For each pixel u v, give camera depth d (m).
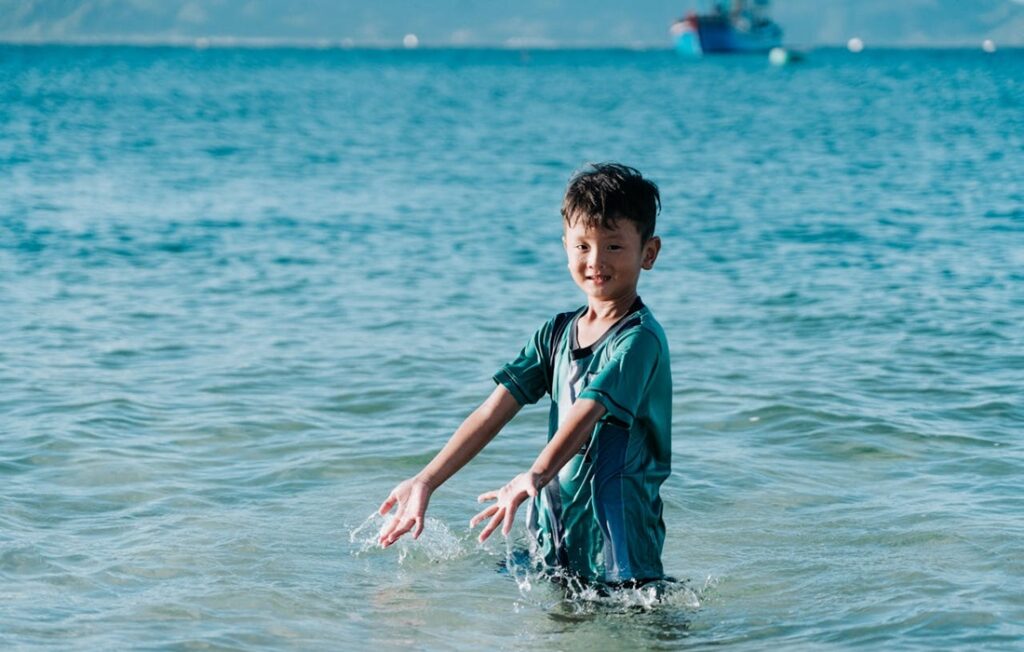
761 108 55.31
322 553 4.69
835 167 27.59
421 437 6.45
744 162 29.12
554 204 19.97
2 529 4.86
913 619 4.00
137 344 8.89
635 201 3.97
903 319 9.90
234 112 51.06
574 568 4.13
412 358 8.43
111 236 15.19
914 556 4.66
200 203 19.47
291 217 17.73
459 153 31.59
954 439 6.46
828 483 5.69
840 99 63.31
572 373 4.07
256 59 172.62
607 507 4.03
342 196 21.00
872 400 7.29
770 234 16.08
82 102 57.34
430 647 3.80
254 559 4.59
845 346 8.88
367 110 53.59
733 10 163.00
